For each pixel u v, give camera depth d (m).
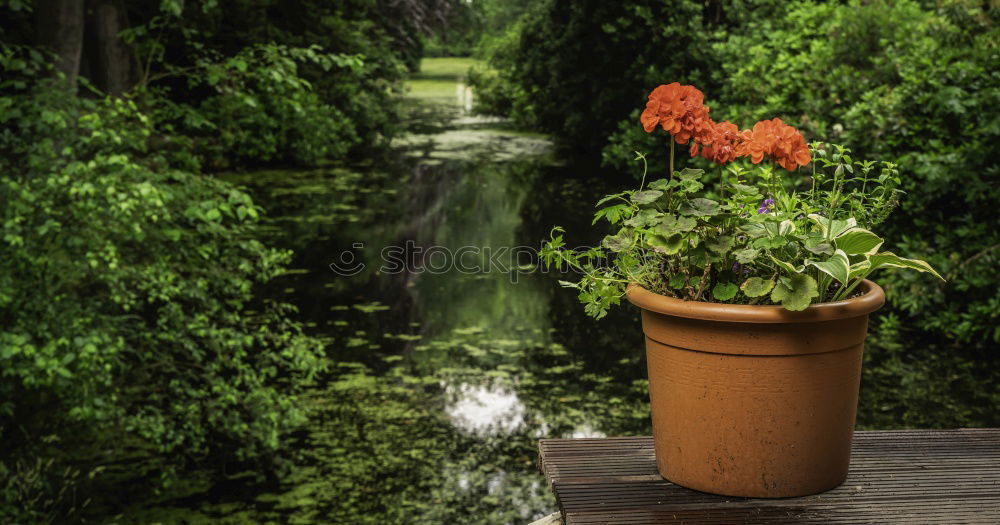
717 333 1.74
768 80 8.96
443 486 4.19
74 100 4.00
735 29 12.77
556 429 4.82
